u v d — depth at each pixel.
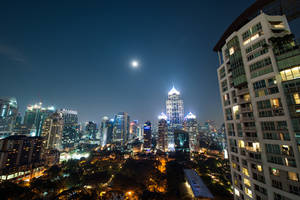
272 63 45.41
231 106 61.69
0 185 101.81
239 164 56.59
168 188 117.50
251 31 52.50
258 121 47.88
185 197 100.00
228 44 61.16
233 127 60.81
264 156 45.50
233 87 60.69
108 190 123.25
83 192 100.81
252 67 50.75
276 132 43.12
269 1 51.03
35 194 100.75
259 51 49.12
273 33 48.31
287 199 39.47
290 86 41.41
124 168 196.62
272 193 42.78
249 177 50.97
